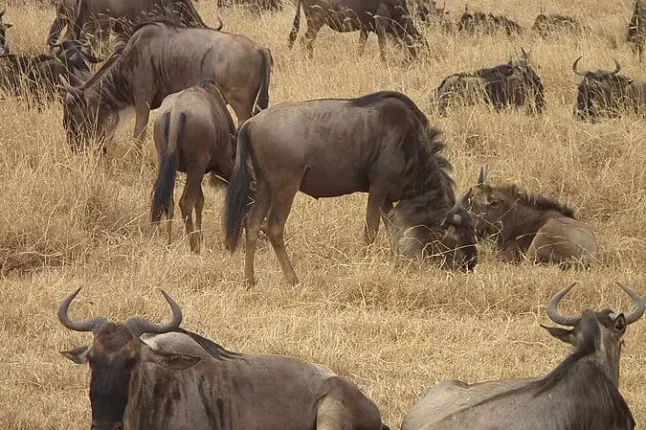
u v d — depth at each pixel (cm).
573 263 3120
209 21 5875
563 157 3672
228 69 3634
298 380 1884
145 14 4712
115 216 3216
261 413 1859
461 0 6988
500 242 3322
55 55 4425
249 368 1878
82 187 3189
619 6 6525
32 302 2630
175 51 3647
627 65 5047
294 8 6525
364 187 2986
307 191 2948
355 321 2608
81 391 2220
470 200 3312
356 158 2920
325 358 2384
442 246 3027
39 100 4069
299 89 4384
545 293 2839
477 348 2488
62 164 3303
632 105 4291
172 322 1739
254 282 2881
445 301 2791
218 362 1870
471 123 3956
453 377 2325
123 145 3784
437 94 4384
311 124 2873
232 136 3206
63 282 2791
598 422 1758
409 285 2812
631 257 3158
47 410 2106
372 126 2916
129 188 3459
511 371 2366
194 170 3097
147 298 2705
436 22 5781
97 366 1677
